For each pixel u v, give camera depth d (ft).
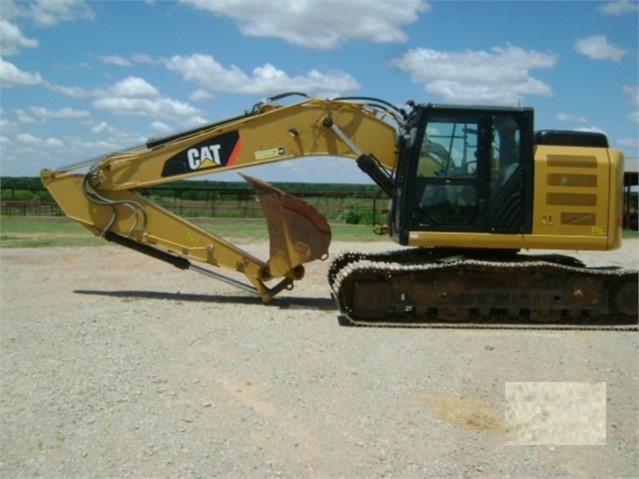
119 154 39.14
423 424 20.72
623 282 34.81
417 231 34.22
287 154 37.83
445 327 33.45
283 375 25.09
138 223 39.06
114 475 17.25
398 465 18.04
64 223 100.37
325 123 37.32
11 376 24.58
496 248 34.86
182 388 23.49
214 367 25.98
